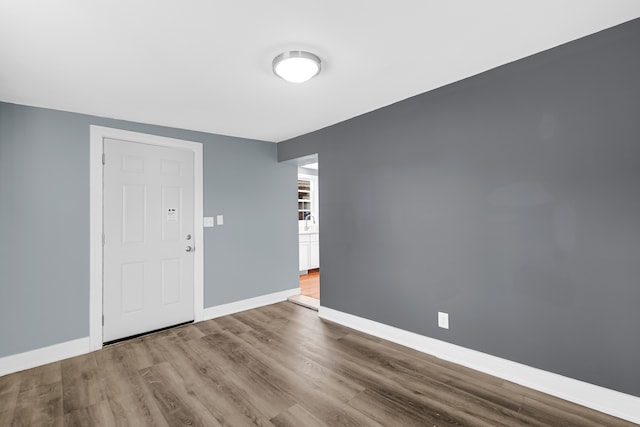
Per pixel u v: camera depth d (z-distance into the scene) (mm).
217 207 3715
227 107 2834
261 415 1853
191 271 3479
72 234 2766
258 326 3338
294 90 2488
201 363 2508
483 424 1738
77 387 2188
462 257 2398
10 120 2537
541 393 2002
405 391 2074
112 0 1400
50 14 1488
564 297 1926
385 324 2949
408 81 2387
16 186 2537
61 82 2238
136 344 2904
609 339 1772
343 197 3338
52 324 2650
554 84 1946
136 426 1777
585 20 1662
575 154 1878
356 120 3188
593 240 1820
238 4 1459
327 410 1891
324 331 3170
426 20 1624
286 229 4414
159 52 1879
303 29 1684
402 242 2797
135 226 3117
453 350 2457
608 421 1725
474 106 2312
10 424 1810
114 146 3025
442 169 2510
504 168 2170
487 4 1504
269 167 4234
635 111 1684
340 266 3379
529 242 2062
